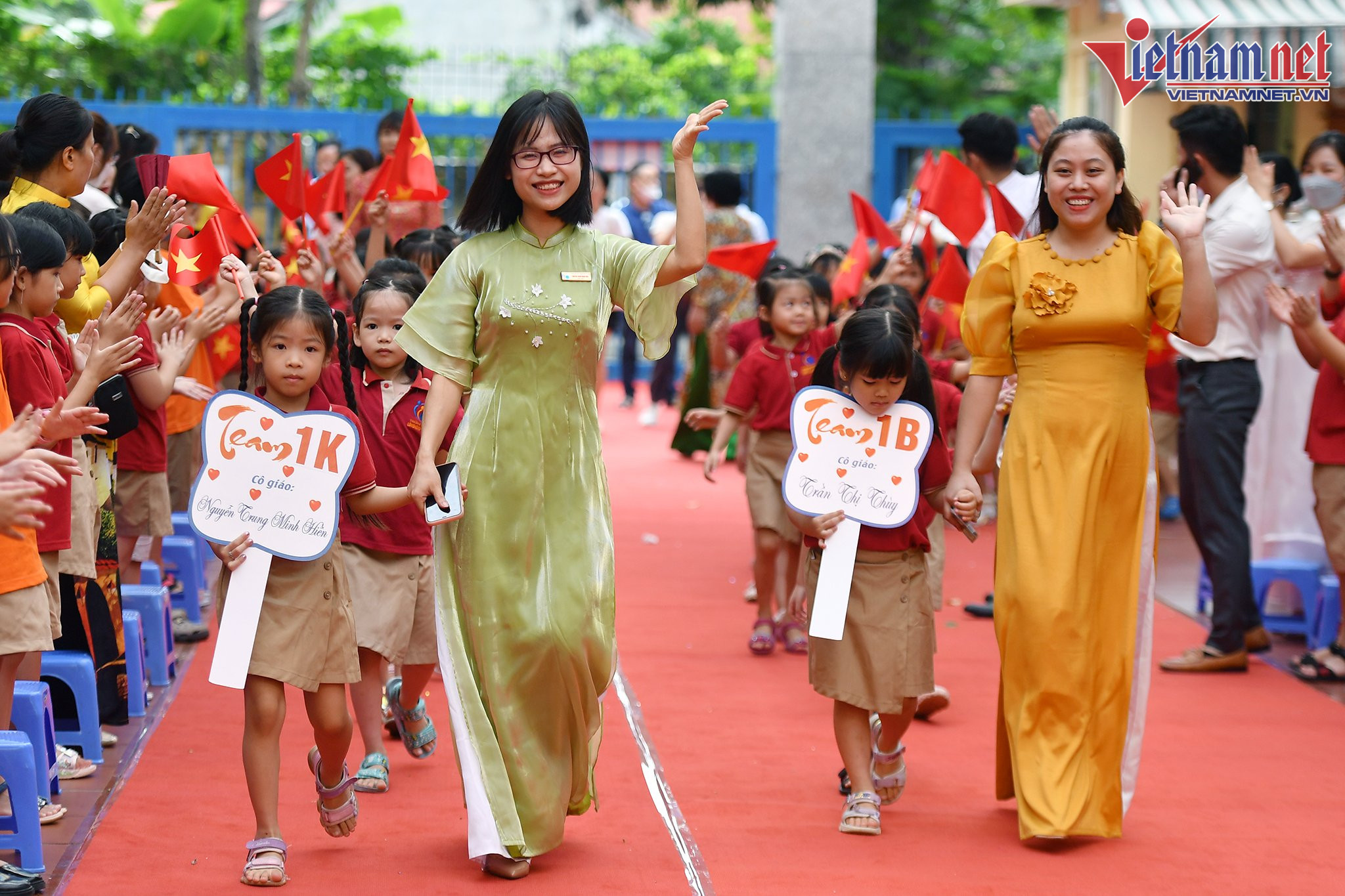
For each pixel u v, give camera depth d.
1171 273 5.86
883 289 8.13
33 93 21.39
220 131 18.83
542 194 5.42
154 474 8.18
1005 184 10.27
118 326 5.73
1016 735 5.94
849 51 19.59
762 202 20.06
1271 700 8.12
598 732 5.74
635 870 5.54
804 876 5.52
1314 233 9.68
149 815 6.00
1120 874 5.60
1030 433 6.00
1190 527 8.98
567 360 5.50
